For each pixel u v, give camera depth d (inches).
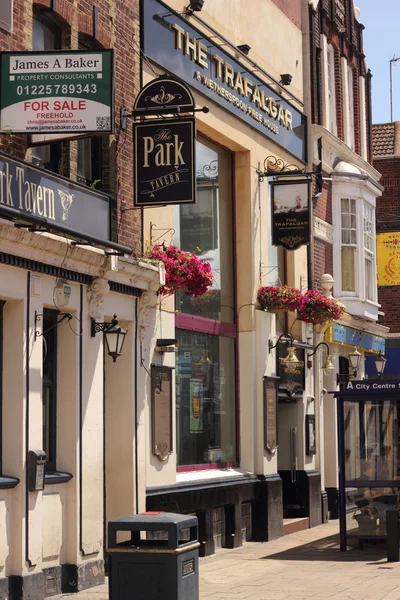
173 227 718.5
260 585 569.6
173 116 628.1
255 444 822.5
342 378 1033.5
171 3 712.4
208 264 660.1
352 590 538.9
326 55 1040.2
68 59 494.3
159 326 662.5
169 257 650.8
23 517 501.7
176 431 717.3
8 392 510.0
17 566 497.4
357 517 735.1
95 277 575.8
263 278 854.5
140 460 622.5
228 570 641.0
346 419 735.1
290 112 937.5
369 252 1100.5
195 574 402.9
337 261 1045.2
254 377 825.5
